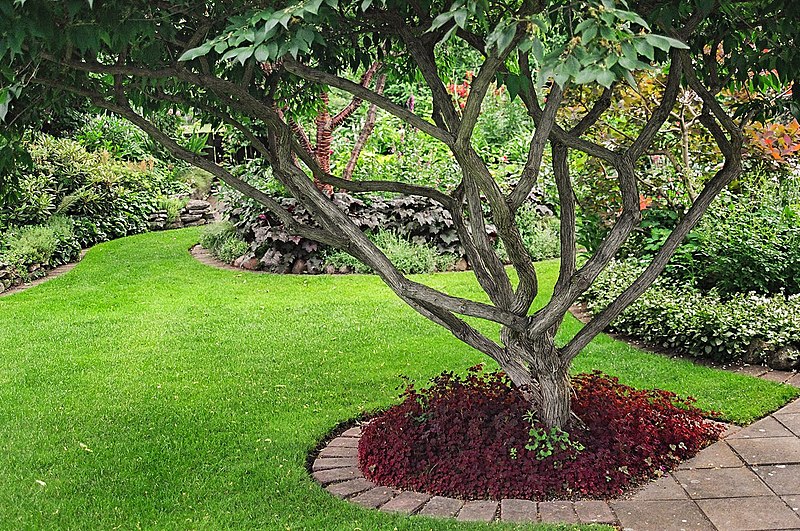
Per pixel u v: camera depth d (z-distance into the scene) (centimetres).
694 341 605
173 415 489
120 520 347
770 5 329
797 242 684
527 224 1150
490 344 391
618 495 356
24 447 439
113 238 1345
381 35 390
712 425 434
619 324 680
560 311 355
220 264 1079
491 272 370
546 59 192
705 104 381
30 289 941
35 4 231
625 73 189
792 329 572
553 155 380
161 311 800
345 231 358
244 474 396
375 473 386
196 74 315
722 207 741
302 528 333
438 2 335
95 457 422
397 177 1191
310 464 418
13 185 432
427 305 379
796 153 705
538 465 365
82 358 627
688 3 311
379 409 495
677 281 716
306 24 225
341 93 1527
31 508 361
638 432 394
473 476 365
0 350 656
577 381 438
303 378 566
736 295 660
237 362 611
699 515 333
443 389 421
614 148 718
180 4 275
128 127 1616
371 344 660
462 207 409
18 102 371
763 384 524
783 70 357
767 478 370
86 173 1333
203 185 1633
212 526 337
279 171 374
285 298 855
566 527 320
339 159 1213
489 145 1489
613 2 195
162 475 396
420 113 1341
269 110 332
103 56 344
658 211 812
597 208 799
